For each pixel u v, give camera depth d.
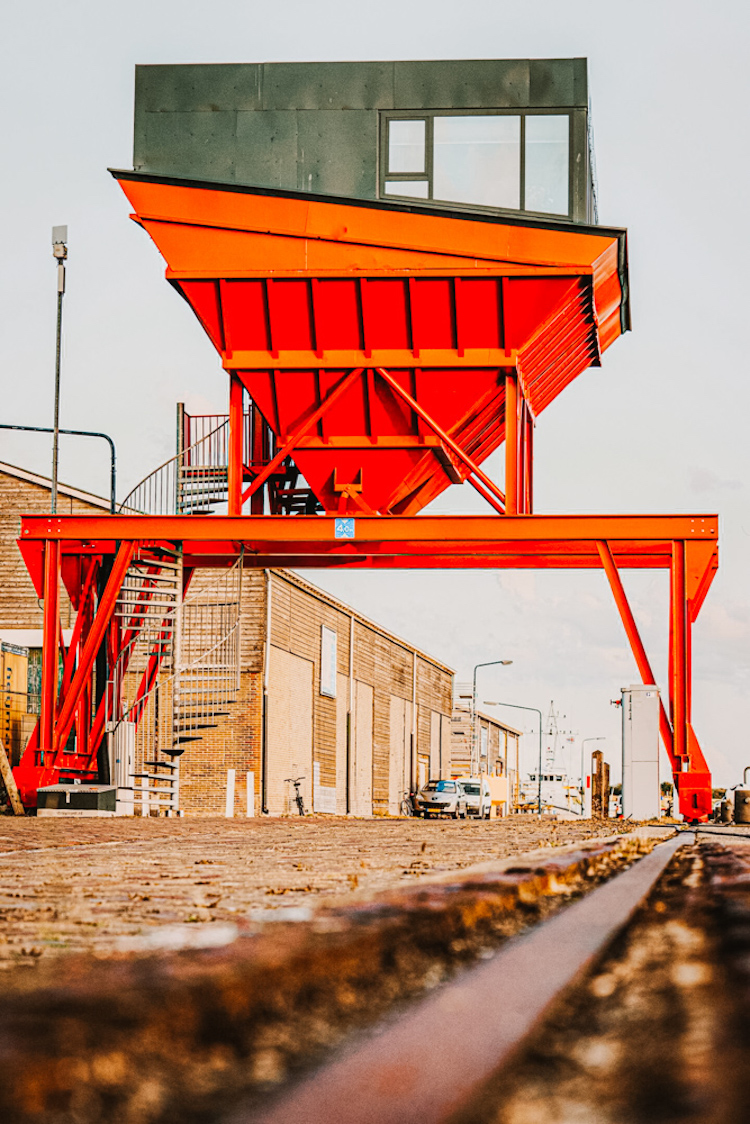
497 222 21.75
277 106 22.50
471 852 7.00
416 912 2.10
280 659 40.00
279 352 22.47
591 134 22.62
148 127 22.61
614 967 1.85
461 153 22.09
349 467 23.06
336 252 22.02
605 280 22.38
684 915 2.57
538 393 24.62
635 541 21.36
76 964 1.41
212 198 22.22
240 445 22.95
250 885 4.30
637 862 5.45
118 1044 0.96
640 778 19.94
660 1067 1.05
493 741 95.19
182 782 37.62
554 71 22.06
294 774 41.59
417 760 64.31
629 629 21.05
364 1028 1.37
